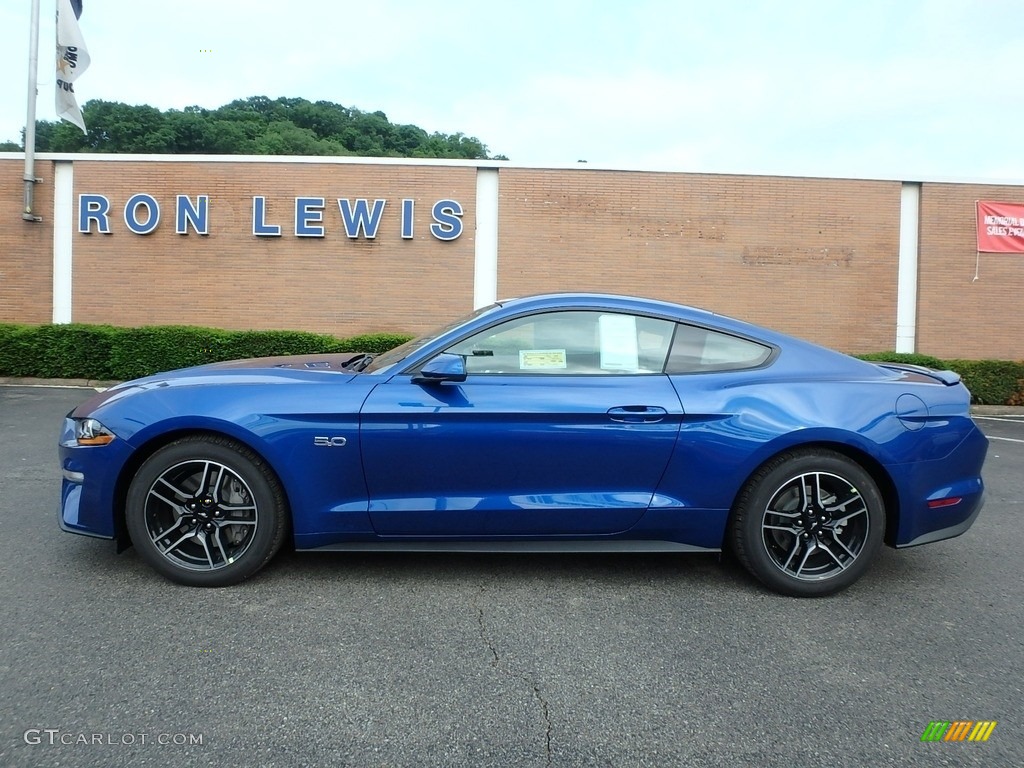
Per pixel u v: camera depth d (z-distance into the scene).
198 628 3.18
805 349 3.89
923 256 13.98
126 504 3.55
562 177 13.88
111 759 2.26
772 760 2.33
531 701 2.66
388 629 3.22
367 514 3.55
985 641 3.22
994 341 14.10
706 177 13.86
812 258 13.96
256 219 13.92
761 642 3.17
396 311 14.04
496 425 3.53
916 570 4.16
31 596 3.48
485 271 13.99
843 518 3.65
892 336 14.09
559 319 3.78
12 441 7.32
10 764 2.22
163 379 3.82
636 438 3.56
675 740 2.43
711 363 3.77
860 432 3.57
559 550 3.69
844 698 2.71
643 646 3.12
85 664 2.85
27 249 14.04
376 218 13.87
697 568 4.09
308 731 2.44
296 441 3.49
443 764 2.29
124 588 3.60
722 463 3.57
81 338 12.73
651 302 3.89
